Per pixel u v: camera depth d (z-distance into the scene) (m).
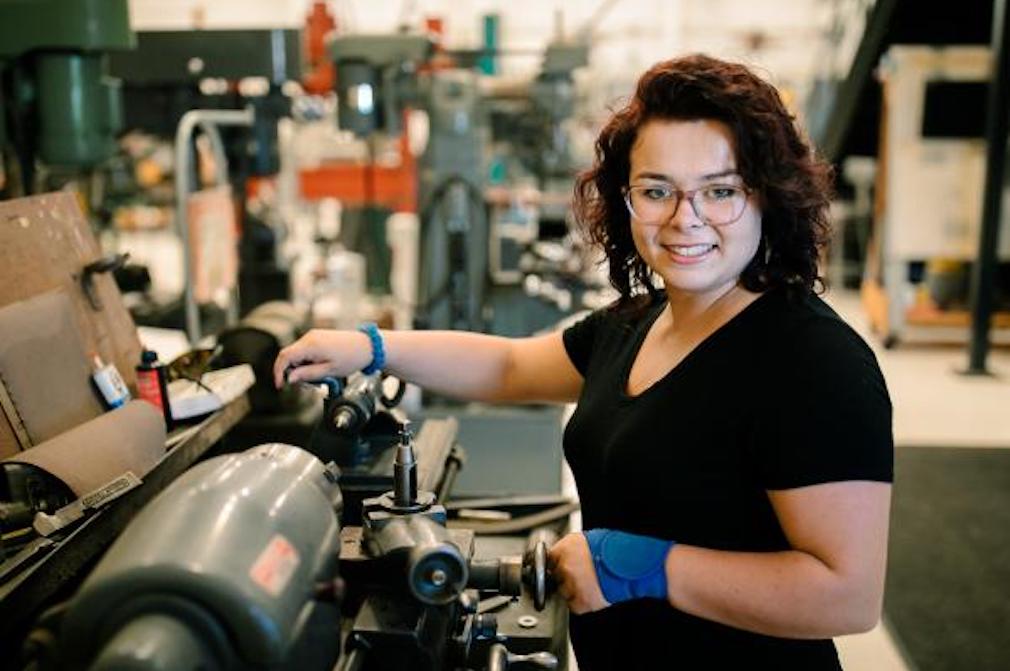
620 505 1.20
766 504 1.10
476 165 3.63
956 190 5.17
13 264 1.43
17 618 1.02
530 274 4.05
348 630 1.02
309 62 4.46
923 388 4.72
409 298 4.86
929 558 2.99
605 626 1.26
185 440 1.49
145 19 8.39
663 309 1.34
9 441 1.25
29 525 1.16
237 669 0.75
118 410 1.37
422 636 0.99
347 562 1.04
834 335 1.08
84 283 1.61
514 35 8.12
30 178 2.27
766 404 1.07
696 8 8.08
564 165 4.44
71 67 2.22
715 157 1.08
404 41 3.43
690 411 1.13
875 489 1.02
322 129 5.45
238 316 3.78
